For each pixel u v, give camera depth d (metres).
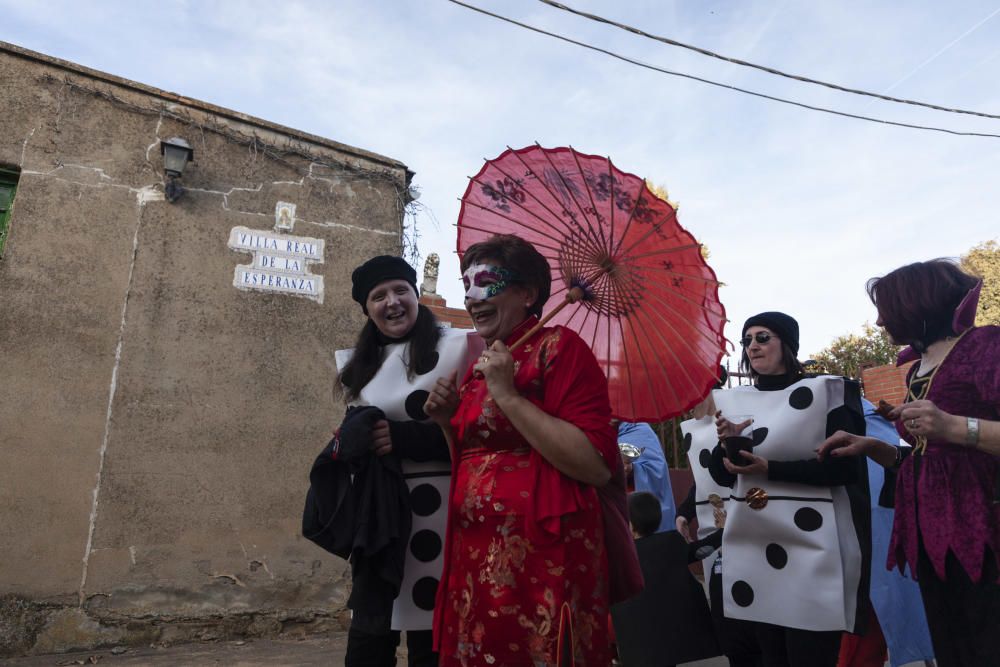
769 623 2.72
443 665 1.75
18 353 5.22
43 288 5.39
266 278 6.09
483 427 1.79
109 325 5.51
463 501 1.79
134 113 5.95
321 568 5.75
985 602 1.94
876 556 3.77
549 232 2.22
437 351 2.53
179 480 5.46
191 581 5.35
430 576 2.35
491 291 1.91
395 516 2.29
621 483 1.88
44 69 5.74
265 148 6.34
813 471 2.69
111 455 5.32
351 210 6.57
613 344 2.18
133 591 5.19
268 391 5.88
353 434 2.27
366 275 2.62
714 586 3.17
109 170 5.77
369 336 2.69
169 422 5.52
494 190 2.32
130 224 5.74
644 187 2.03
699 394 2.08
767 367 3.05
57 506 5.11
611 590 1.82
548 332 1.87
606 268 2.13
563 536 1.66
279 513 5.71
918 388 2.22
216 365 5.76
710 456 3.26
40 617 4.94
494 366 1.71
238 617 5.42
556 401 1.74
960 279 2.17
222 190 6.11
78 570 5.08
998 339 2.04
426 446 2.37
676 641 3.07
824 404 2.81
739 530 2.85
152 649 5.09
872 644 3.56
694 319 2.10
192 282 5.83
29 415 5.16
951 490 2.04
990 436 1.90
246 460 5.70
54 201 5.55
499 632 1.63
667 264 2.10
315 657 4.84
